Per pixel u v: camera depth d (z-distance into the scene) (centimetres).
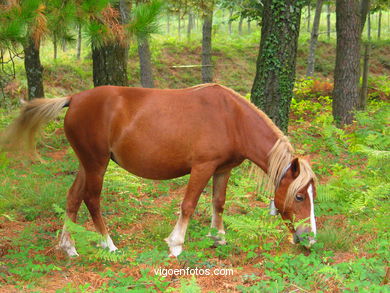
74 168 833
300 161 432
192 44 2520
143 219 598
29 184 709
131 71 2092
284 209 439
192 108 455
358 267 377
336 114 1137
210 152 447
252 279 379
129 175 707
